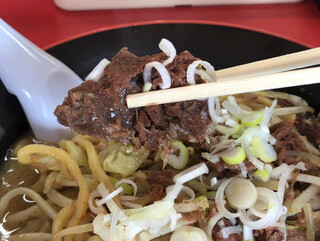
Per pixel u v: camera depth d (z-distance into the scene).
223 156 0.13
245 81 0.09
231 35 0.18
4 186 0.15
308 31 0.22
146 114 0.10
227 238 0.12
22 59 0.15
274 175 0.13
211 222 0.12
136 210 0.12
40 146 0.14
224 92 0.09
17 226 0.14
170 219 0.12
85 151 0.15
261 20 0.23
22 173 0.16
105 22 0.24
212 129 0.11
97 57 0.19
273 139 0.14
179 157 0.14
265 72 0.11
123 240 0.11
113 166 0.14
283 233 0.12
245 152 0.13
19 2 0.26
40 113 0.16
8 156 0.16
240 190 0.13
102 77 0.10
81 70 0.19
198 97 0.10
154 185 0.13
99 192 0.13
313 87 0.17
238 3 0.25
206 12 0.24
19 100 0.16
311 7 0.25
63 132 0.17
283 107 0.17
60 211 0.13
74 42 0.18
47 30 0.23
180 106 0.10
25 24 0.23
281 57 0.11
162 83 0.10
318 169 0.14
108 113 0.10
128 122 0.10
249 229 0.12
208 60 0.19
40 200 0.14
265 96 0.18
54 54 0.18
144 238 0.12
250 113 0.14
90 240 0.12
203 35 0.19
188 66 0.10
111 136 0.10
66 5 0.24
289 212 0.13
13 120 0.17
